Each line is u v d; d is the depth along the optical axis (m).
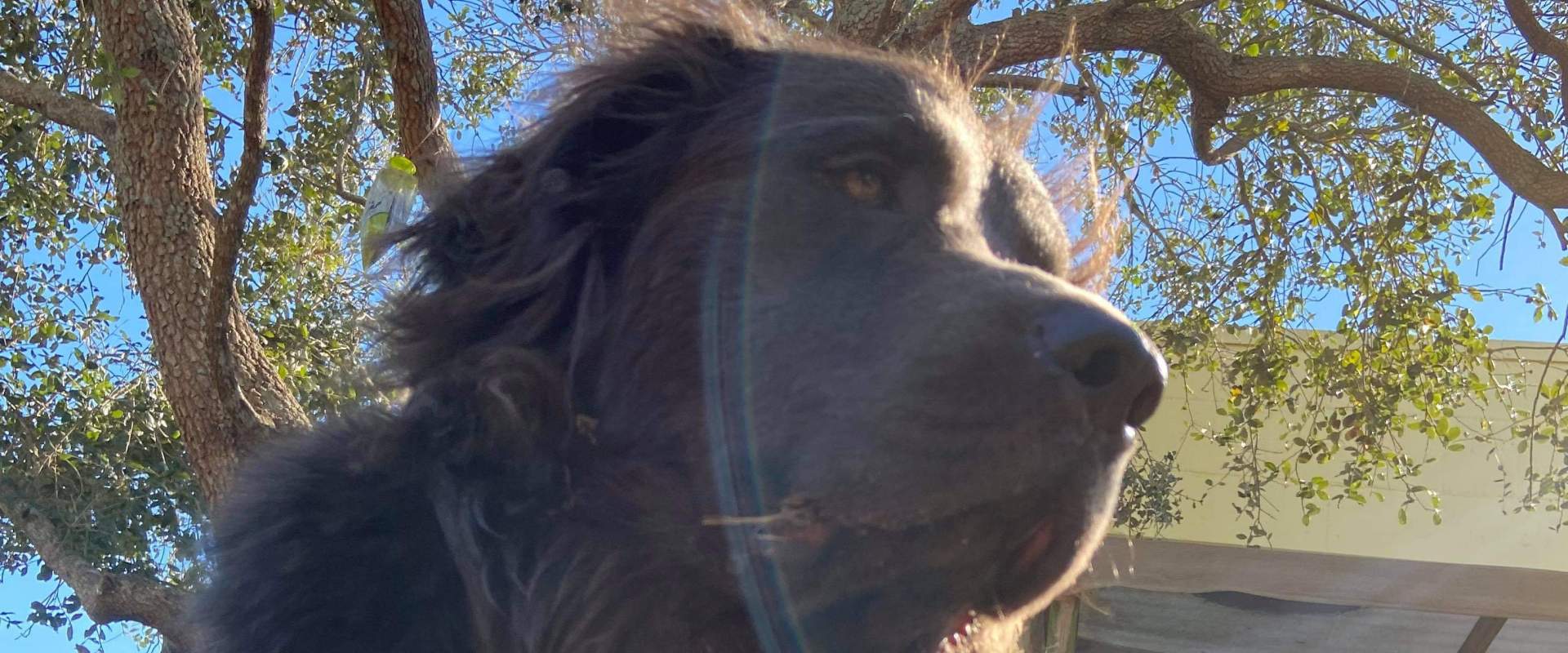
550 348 0.50
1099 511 0.41
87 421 1.65
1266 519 2.12
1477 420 2.14
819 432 0.43
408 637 0.48
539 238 0.50
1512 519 2.09
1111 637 2.23
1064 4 1.70
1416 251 1.72
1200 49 1.61
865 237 0.47
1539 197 1.52
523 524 0.49
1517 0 1.58
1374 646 2.24
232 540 0.50
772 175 0.48
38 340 1.70
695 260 0.48
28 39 1.56
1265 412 2.19
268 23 0.78
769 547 0.44
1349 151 1.84
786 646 0.45
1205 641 2.22
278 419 0.98
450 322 0.51
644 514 0.47
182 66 1.08
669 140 0.53
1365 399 1.67
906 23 1.41
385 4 0.99
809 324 0.45
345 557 0.48
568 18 0.96
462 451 0.49
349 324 1.07
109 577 1.23
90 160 1.69
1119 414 0.40
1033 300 0.41
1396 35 1.57
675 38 0.56
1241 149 1.80
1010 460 0.40
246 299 1.64
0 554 1.76
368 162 1.63
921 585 0.43
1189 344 1.73
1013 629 0.53
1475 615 2.06
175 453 1.73
